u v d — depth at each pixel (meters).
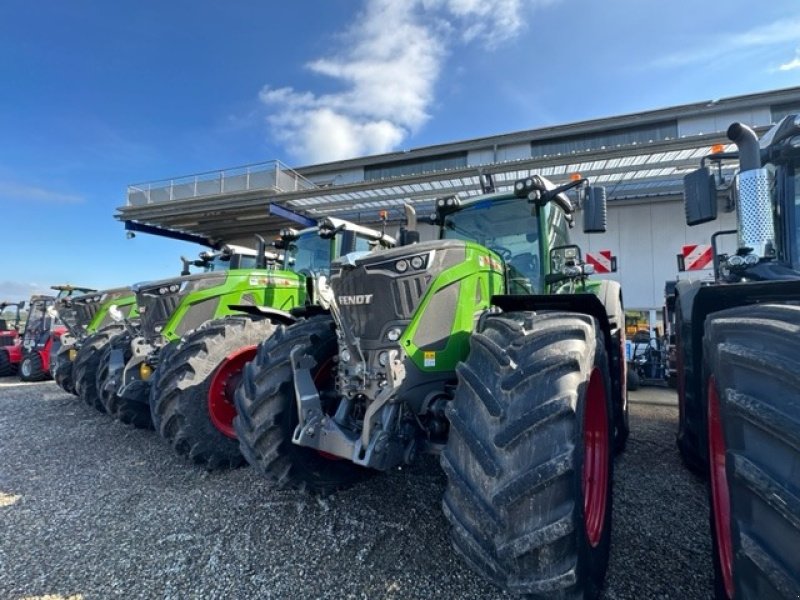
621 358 3.55
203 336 3.39
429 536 2.22
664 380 7.50
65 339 6.48
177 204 11.45
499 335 1.85
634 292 10.31
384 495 2.71
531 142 13.79
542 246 3.07
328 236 4.41
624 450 3.57
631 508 2.48
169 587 1.86
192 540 2.24
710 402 1.73
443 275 2.16
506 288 2.79
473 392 1.64
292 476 2.41
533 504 1.39
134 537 2.29
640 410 5.38
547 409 1.46
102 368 4.62
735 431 1.17
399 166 15.65
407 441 2.09
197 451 3.15
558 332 1.70
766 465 1.06
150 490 2.93
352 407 2.26
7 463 3.53
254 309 3.07
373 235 4.69
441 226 3.46
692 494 2.67
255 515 2.51
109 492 2.90
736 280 2.06
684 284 3.24
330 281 2.26
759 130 5.62
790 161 1.98
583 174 8.52
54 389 7.66
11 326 11.88
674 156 7.67
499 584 1.44
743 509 1.10
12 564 2.06
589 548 1.57
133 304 7.02
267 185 11.70
